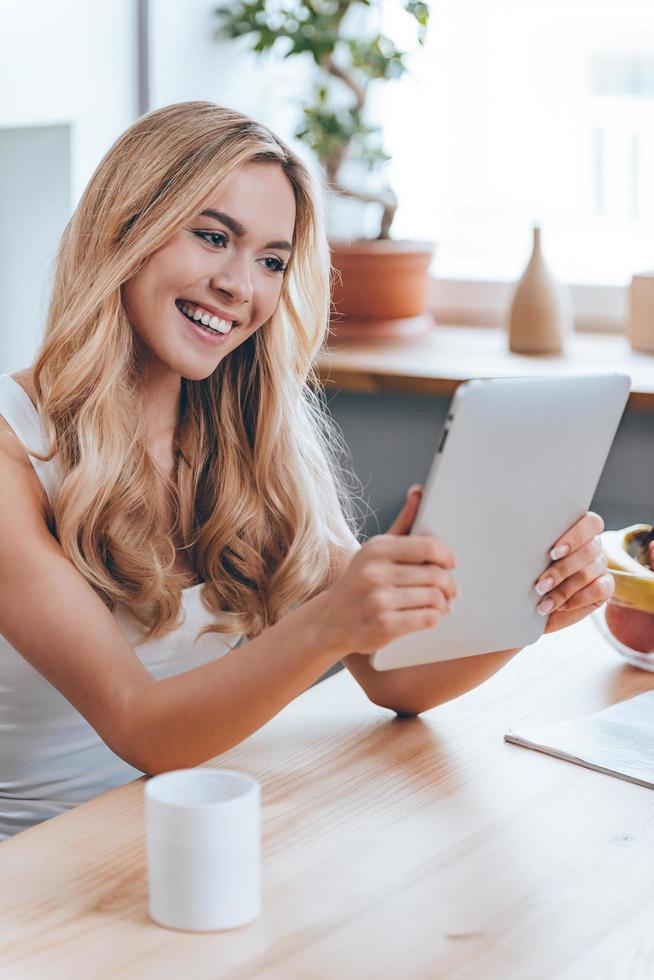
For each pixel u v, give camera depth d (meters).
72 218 1.34
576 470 1.07
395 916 0.85
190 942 0.81
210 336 1.32
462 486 0.98
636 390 2.04
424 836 0.97
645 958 0.81
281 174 1.33
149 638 1.33
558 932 0.83
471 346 2.44
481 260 2.69
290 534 1.45
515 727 1.20
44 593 1.15
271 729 1.19
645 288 2.34
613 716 1.21
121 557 1.29
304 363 1.49
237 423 1.45
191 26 2.39
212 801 0.85
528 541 1.08
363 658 1.24
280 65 2.63
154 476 1.37
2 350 2.38
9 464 1.25
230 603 1.40
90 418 1.28
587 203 2.56
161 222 1.26
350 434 2.43
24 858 0.92
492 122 2.61
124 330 1.31
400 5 2.56
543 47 2.53
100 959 0.79
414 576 0.95
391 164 2.72
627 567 1.34
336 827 0.98
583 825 1.00
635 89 2.46
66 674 1.13
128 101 2.31
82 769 1.39
